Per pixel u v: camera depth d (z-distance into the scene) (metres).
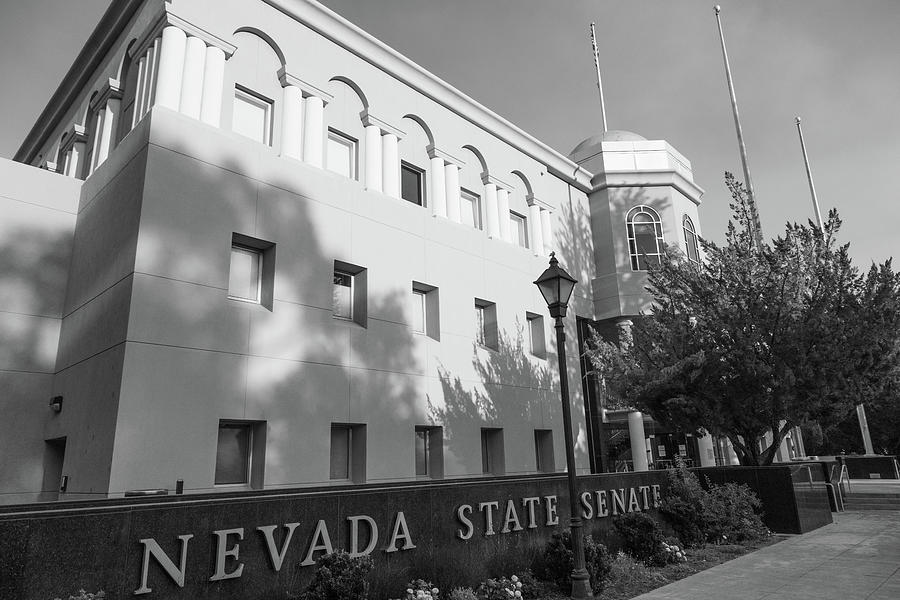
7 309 13.44
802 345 13.82
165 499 6.68
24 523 4.88
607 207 27.56
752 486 14.25
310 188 14.81
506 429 19.31
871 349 13.68
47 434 13.25
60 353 13.71
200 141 12.74
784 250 14.19
